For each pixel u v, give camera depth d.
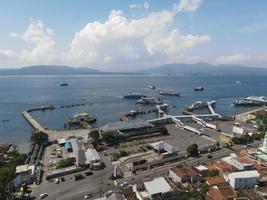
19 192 91.06
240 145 138.62
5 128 196.88
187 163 115.00
